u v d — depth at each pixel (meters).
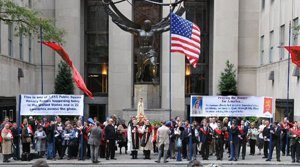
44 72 38.59
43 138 19.59
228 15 39.00
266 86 35.59
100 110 41.12
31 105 19.17
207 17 41.66
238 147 19.56
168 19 27.17
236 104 20.00
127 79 38.75
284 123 21.77
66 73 36.88
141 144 19.61
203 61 41.78
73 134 19.31
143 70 30.20
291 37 28.67
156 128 20.28
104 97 40.97
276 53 32.78
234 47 39.03
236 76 38.75
